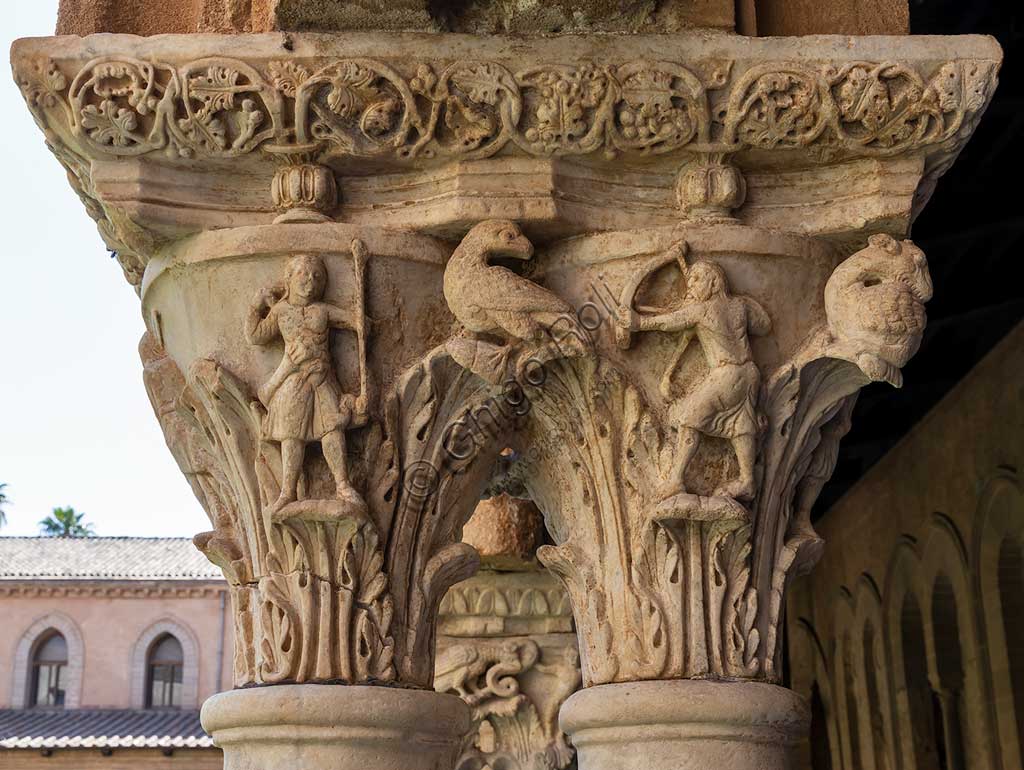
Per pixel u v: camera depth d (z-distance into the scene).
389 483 2.82
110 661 25.02
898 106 2.82
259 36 2.79
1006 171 6.34
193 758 22.00
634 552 2.82
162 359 3.28
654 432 2.83
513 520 5.48
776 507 2.90
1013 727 7.58
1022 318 7.06
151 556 26.58
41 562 25.97
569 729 2.85
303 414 2.77
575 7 2.85
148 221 2.86
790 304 2.91
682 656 2.75
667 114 2.81
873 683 10.55
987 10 5.61
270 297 2.83
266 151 2.85
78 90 2.77
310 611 2.75
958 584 8.32
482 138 2.82
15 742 22.06
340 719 2.68
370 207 2.90
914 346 2.83
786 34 3.07
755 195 2.95
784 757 2.77
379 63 2.78
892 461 9.72
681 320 2.80
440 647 5.78
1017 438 7.25
